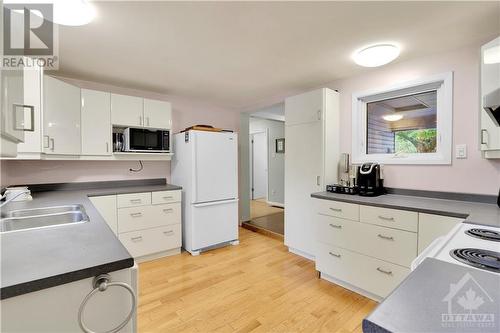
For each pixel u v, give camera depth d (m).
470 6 1.49
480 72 1.67
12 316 0.67
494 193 1.84
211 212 3.13
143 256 2.81
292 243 3.00
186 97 3.66
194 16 1.59
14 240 0.99
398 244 1.82
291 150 2.98
